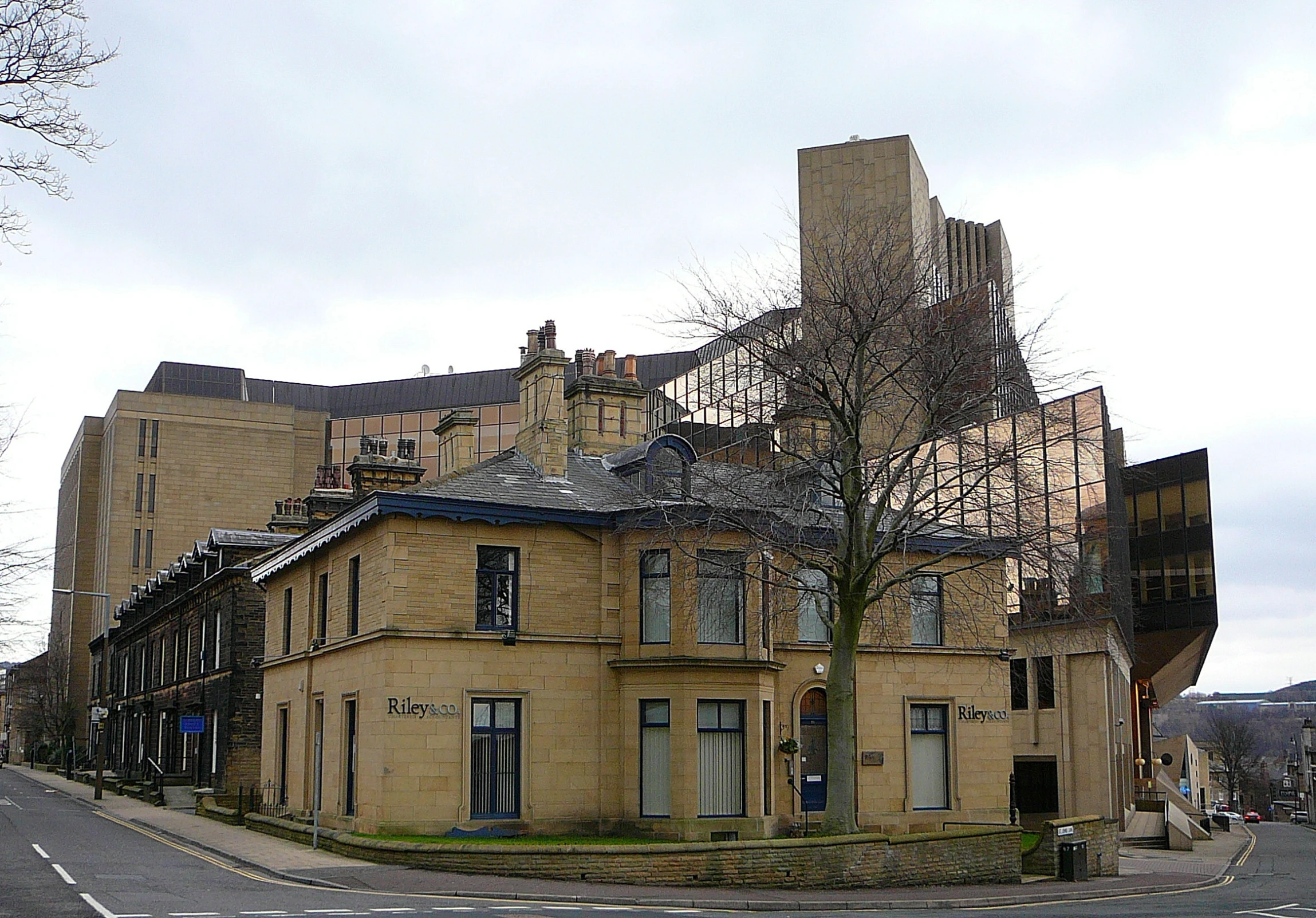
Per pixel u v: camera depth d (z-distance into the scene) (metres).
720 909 19.78
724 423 57.97
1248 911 21.34
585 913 17.77
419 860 22.78
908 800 30.75
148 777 51.34
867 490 25.62
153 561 100.69
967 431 34.38
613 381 33.88
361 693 27.44
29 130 13.68
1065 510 45.22
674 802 27.02
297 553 32.53
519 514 27.61
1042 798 47.56
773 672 28.98
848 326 26.14
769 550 26.36
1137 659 50.91
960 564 32.56
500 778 26.95
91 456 109.62
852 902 21.41
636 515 28.05
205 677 46.88
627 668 27.94
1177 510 57.12
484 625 27.36
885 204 56.47
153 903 17.53
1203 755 104.12
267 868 22.81
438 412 109.81
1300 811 104.94
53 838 29.73
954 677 32.06
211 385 113.62
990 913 20.69
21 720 105.31
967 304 26.25
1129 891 25.62
